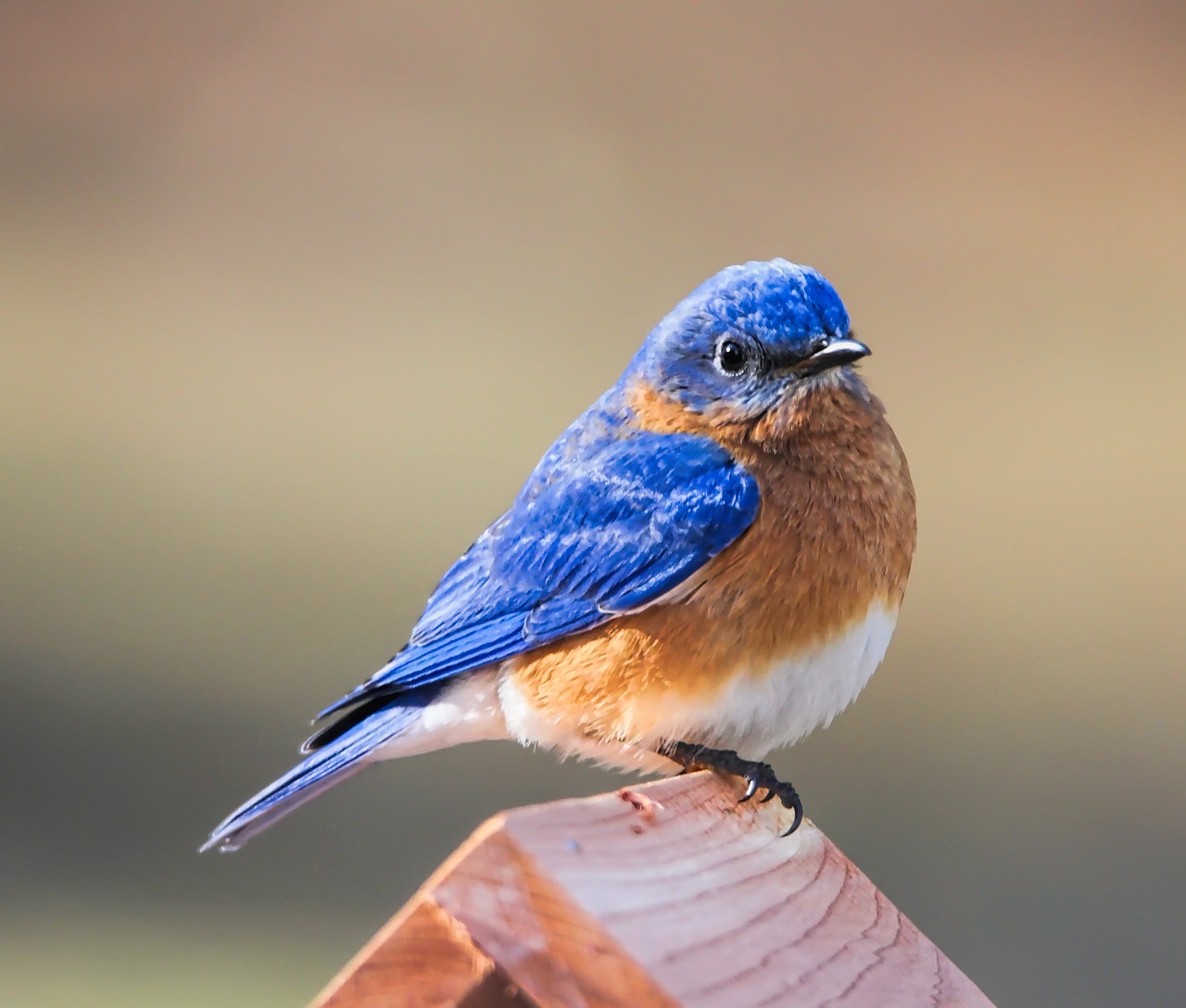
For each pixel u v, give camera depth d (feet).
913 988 17.89
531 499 24.91
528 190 59.47
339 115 62.95
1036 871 38.81
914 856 39.22
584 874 15.48
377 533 49.44
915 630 47.62
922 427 54.03
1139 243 58.59
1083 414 54.24
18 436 53.21
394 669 24.91
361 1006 15.05
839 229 58.29
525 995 14.92
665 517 23.07
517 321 56.13
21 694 43.24
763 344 23.86
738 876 17.93
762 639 22.76
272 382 55.62
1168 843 39.99
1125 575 49.44
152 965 35.04
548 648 23.86
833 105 63.26
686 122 61.82
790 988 16.48
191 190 61.11
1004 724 43.62
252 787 40.50
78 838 38.78
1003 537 50.52
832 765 41.86
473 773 41.29
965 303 57.06
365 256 59.06
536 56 65.21
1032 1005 35.40
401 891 37.93
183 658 44.65
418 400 53.78
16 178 61.31
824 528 22.97
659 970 14.93
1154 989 36.01
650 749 23.32
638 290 56.80
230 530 50.39
